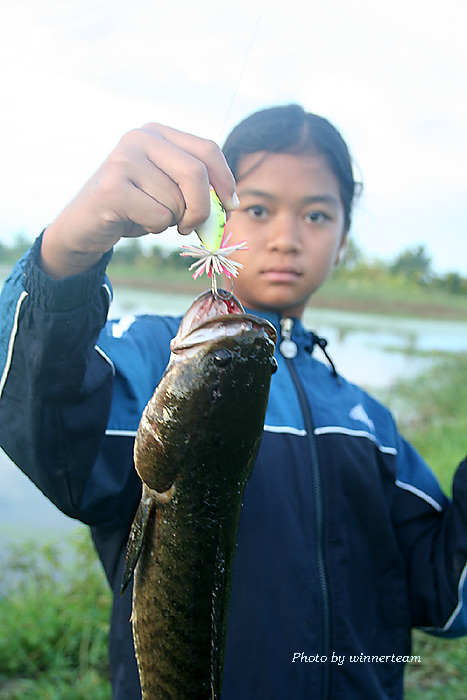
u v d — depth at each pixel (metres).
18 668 0.81
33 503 1.22
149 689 0.36
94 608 0.89
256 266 0.53
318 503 0.49
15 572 0.98
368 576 0.50
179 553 0.34
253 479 0.47
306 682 0.44
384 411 0.60
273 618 0.44
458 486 0.52
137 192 0.29
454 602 0.50
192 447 0.33
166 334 0.51
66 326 0.33
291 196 0.53
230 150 0.56
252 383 0.33
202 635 0.35
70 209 0.31
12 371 0.35
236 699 0.42
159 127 0.32
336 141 0.57
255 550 0.45
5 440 0.36
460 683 0.79
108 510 0.42
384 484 0.54
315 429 0.52
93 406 0.37
